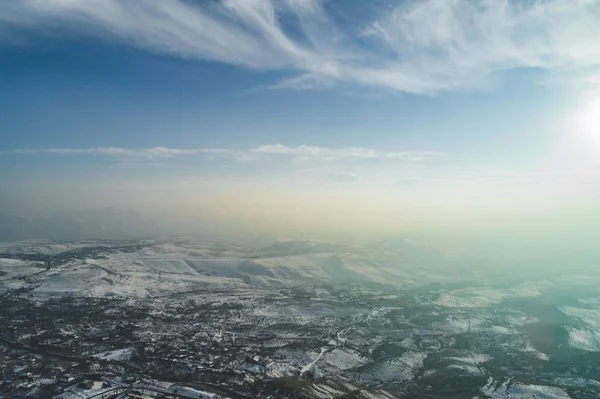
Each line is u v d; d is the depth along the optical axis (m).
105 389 167.50
